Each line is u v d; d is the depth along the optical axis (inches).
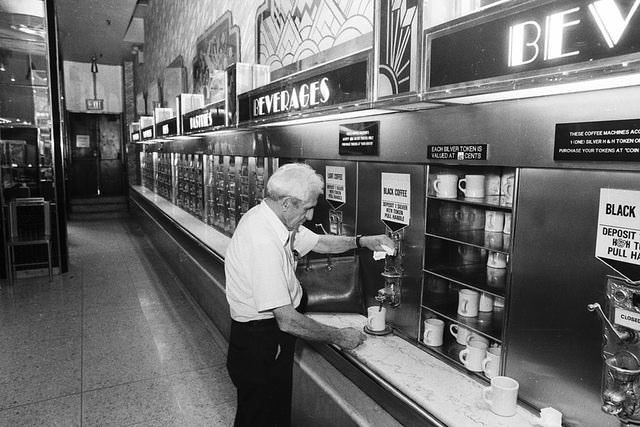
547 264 57.0
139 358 135.9
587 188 52.2
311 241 86.0
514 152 58.9
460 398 61.8
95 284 215.0
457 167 77.9
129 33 390.0
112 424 102.7
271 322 73.4
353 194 96.9
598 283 51.8
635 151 45.8
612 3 38.1
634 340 48.0
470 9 59.4
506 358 62.9
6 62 220.8
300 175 69.6
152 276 228.2
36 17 222.4
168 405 110.7
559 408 56.7
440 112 70.6
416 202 78.6
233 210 170.6
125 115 480.7
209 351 140.7
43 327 160.9
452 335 80.8
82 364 132.1
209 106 156.2
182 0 253.4
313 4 111.3
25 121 225.1
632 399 46.9
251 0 152.6
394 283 83.7
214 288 150.5
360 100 73.5
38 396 114.3
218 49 192.2
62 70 414.3
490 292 65.2
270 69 136.9
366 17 91.2
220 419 105.1
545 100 54.6
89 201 473.4
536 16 44.2
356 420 68.7
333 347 79.5
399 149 80.1
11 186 225.3
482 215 79.8
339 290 92.3
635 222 47.6
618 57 38.0
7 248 216.4
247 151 150.7
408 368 70.3
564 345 55.7
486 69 50.0
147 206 319.3
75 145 490.9
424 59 58.3
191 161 237.1
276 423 77.5
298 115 93.4
